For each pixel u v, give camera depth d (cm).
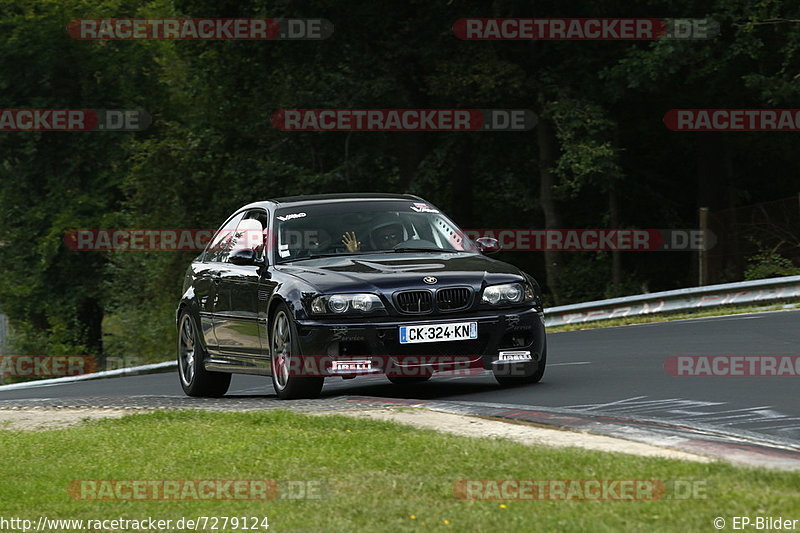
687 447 2655
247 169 14600
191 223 15712
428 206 4516
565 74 12581
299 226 4353
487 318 3962
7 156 16638
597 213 14188
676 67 11294
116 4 16475
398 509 2123
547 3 12638
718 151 12788
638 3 12150
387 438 2873
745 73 11769
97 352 17988
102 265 17150
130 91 16800
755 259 9019
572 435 2883
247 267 4391
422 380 4847
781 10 11375
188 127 15662
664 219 13862
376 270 4006
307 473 2511
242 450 2828
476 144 13775
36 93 16562
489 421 3158
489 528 1961
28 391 7456
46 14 16038
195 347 4769
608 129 12519
